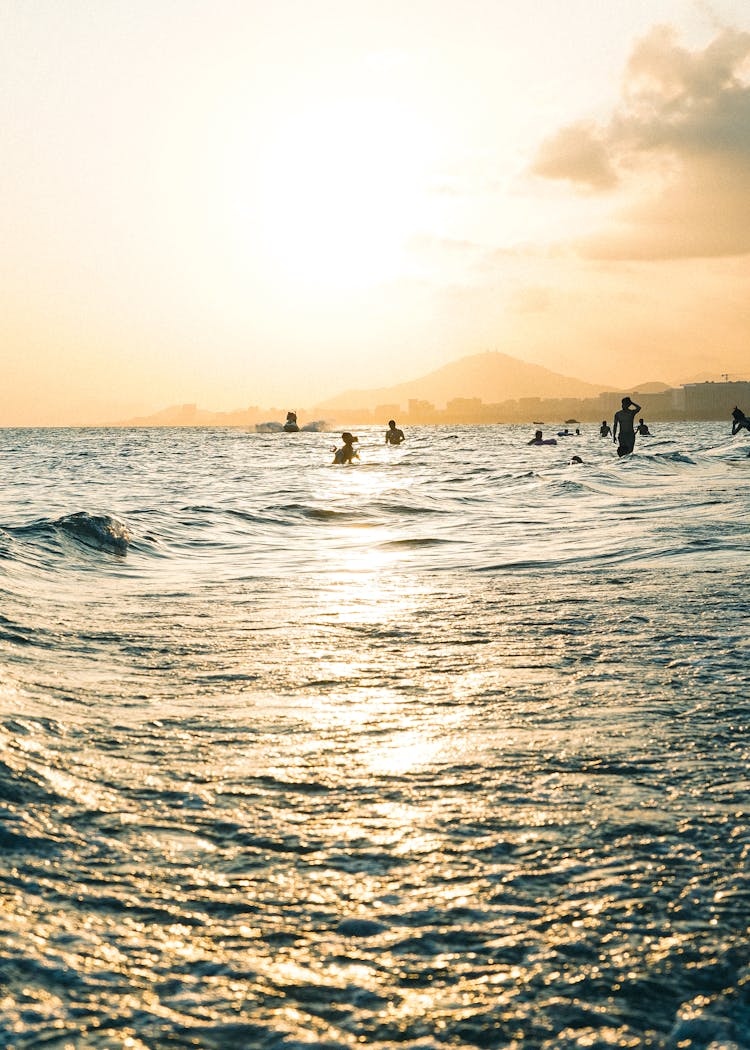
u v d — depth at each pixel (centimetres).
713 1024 172
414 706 399
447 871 238
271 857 246
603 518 1356
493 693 419
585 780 305
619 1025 172
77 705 389
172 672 464
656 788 297
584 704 397
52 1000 175
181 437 9825
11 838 248
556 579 793
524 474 2383
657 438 5869
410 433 10931
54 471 3188
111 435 11381
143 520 1275
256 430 14275
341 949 199
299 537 1227
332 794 293
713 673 447
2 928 202
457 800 288
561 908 217
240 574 873
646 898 222
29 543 926
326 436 9881
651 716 377
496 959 195
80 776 300
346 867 240
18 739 327
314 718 381
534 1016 175
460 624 595
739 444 3950
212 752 334
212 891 226
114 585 786
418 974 189
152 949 197
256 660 494
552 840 257
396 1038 167
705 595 675
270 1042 165
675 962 193
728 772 311
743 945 200
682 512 1384
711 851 248
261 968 191
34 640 525
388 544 1128
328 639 552
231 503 1752
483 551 1028
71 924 206
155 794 290
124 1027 168
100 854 244
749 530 1109
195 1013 174
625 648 507
